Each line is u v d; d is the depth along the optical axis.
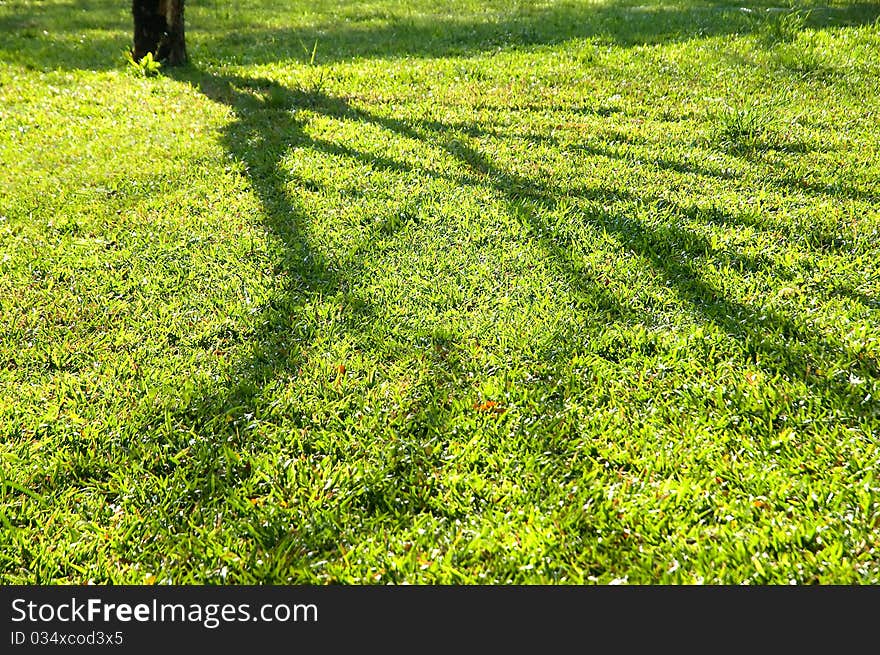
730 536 2.40
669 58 8.46
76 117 6.95
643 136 6.02
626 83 7.65
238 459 2.77
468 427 2.90
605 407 2.98
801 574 2.27
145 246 4.33
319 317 3.62
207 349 3.41
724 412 2.90
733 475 2.62
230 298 3.79
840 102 6.74
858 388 2.96
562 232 4.34
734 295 3.66
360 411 3.01
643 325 3.47
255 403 3.04
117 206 4.86
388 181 5.16
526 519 2.52
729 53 8.49
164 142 6.08
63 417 2.98
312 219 4.63
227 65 9.28
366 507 2.60
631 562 2.36
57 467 2.73
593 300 3.68
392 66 8.73
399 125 6.45
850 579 2.25
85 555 2.44
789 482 2.56
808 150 5.57
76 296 3.80
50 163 5.68
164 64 9.04
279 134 6.24
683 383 3.07
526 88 7.62
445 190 5.00
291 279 3.96
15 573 2.39
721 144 5.75
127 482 2.68
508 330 3.45
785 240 4.16
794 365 3.12
